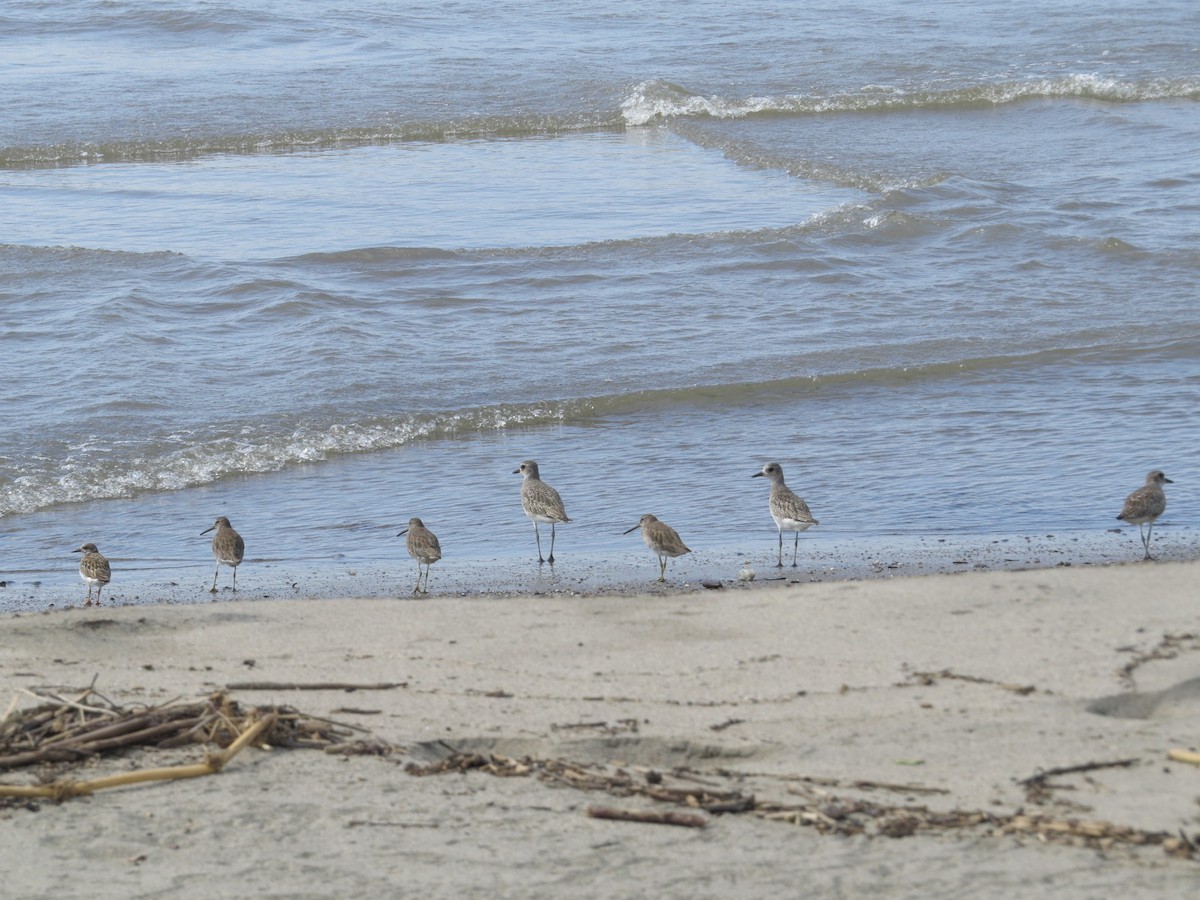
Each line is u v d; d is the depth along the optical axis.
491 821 7.95
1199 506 16.03
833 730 9.05
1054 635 10.76
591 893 7.20
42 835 7.84
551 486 16.61
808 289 25.39
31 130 38.47
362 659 10.70
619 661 10.55
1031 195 31.77
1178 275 25.94
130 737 8.88
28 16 53.50
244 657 10.80
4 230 29.25
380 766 8.65
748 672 10.20
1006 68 46.91
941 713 9.27
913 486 16.92
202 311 23.67
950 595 11.86
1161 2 57.94
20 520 16.17
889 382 21.16
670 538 13.89
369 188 33.81
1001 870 7.25
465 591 13.58
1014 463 17.69
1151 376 21.20
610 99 43.69
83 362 21.03
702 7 57.62
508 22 54.78
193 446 18.30
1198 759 8.36
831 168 35.03
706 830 7.79
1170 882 7.08
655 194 33.12
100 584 13.34
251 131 39.28
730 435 19.09
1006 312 24.11
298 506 16.72
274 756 8.78
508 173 35.69
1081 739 8.79
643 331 23.20
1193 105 42.97
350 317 23.45
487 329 23.20
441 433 19.28
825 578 13.68
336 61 47.84
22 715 9.12
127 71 45.81
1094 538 14.91
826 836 7.68
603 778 8.45
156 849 7.70
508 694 9.83
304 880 7.38
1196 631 10.79
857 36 52.22
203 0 56.47
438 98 43.31
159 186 34.03
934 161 35.72
